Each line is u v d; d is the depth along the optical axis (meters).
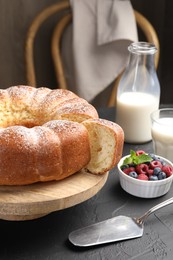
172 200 0.84
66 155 0.83
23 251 0.76
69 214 0.84
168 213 0.85
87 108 0.93
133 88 1.12
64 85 1.61
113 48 1.59
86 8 1.56
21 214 0.79
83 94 1.61
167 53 1.86
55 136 0.83
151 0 1.81
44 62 1.78
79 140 0.84
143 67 1.09
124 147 1.08
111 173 0.97
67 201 0.81
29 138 0.82
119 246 0.77
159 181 0.88
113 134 0.84
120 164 0.94
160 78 1.93
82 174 0.88
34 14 1.71
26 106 0.97
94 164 0.88
